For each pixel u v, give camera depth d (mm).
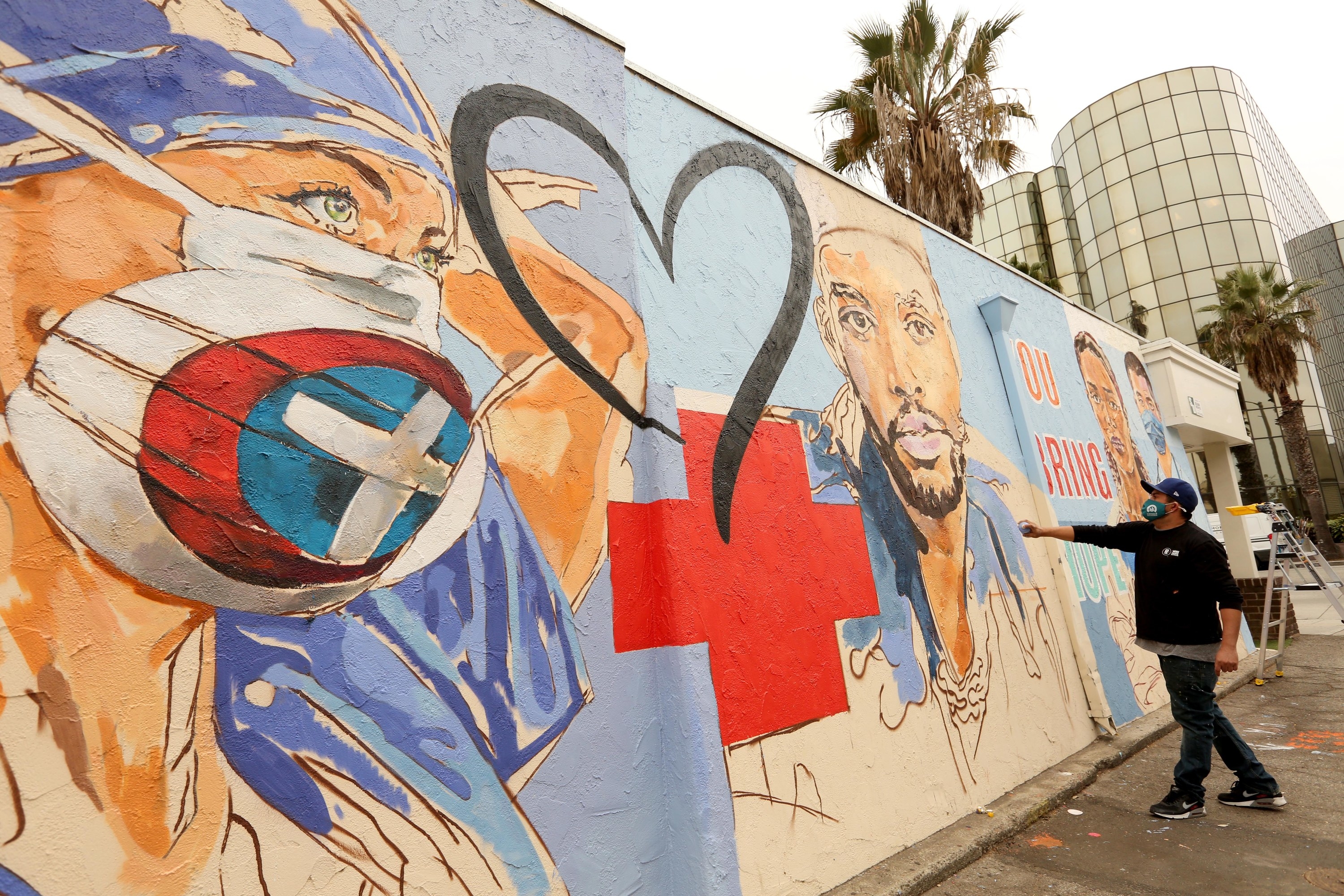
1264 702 6832
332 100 2451
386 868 2117
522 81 3082
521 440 2754
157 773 1797
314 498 2186
